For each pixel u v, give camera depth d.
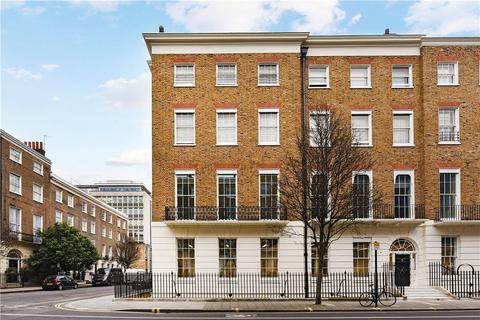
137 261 100.31
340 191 25.62
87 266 52.66
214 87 28.98
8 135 45.19
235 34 28.78
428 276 27.86
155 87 28.92
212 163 28.61
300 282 27.62
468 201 28.59
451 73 29.44
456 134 29.00
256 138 28.72
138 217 129.38
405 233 28.39
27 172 49.78
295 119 28.78
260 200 28.41
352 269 28.02
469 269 27.95
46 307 23.27
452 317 18.11
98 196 129.38
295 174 24.97
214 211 28.14
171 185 28.44
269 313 20.12
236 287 27.59
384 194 27.70
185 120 29.00
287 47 29.25
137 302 24.61
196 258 27.81
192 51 29.14
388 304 23.02
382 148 29.09
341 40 29.17
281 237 27.97
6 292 37.94
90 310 21.50
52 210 56.28
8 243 43.94
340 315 19.14
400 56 29.59
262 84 29.06
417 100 29.44
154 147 28.64
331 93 29.23
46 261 47.94
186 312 20.64
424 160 28.81
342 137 24.25
